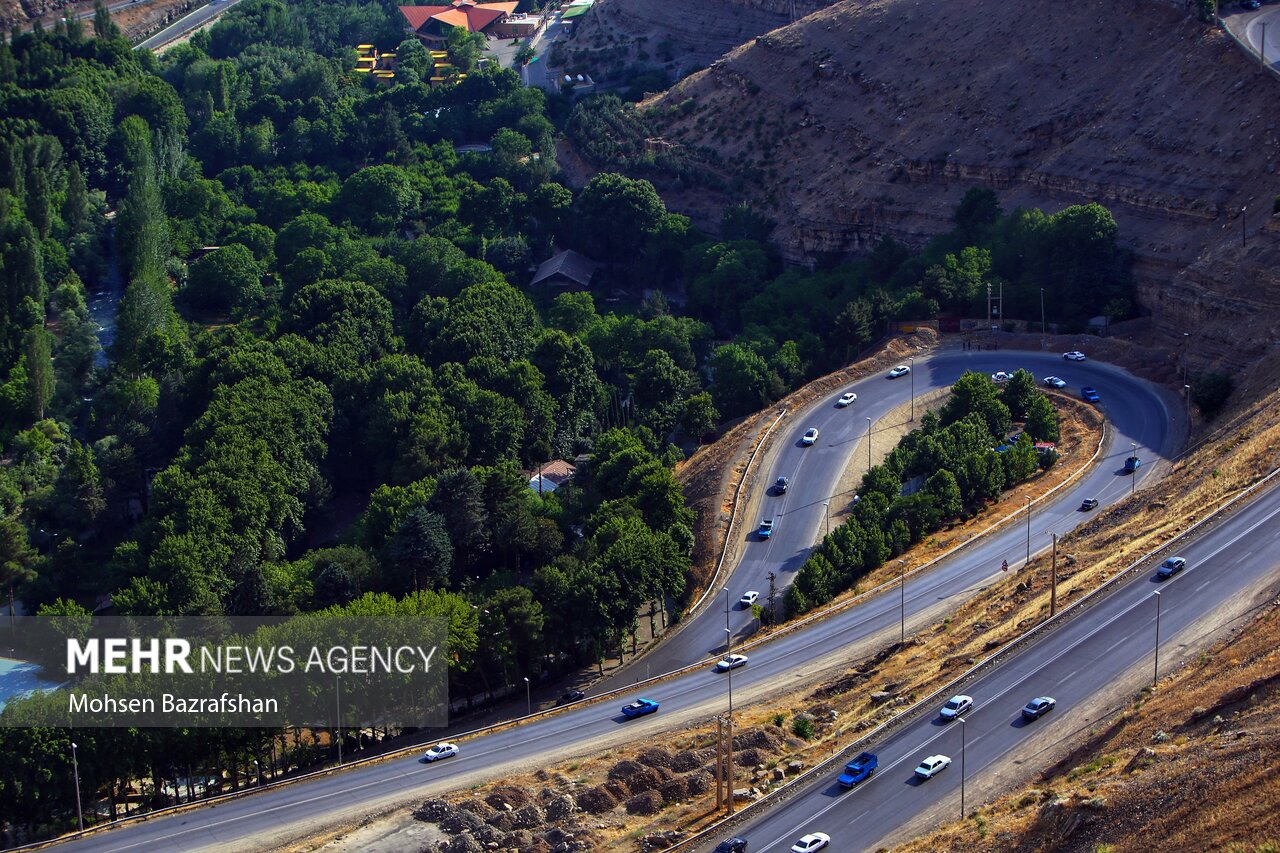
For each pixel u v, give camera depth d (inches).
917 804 6825.8
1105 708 7263.8
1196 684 6899.6
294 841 7519.7
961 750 6958.7
